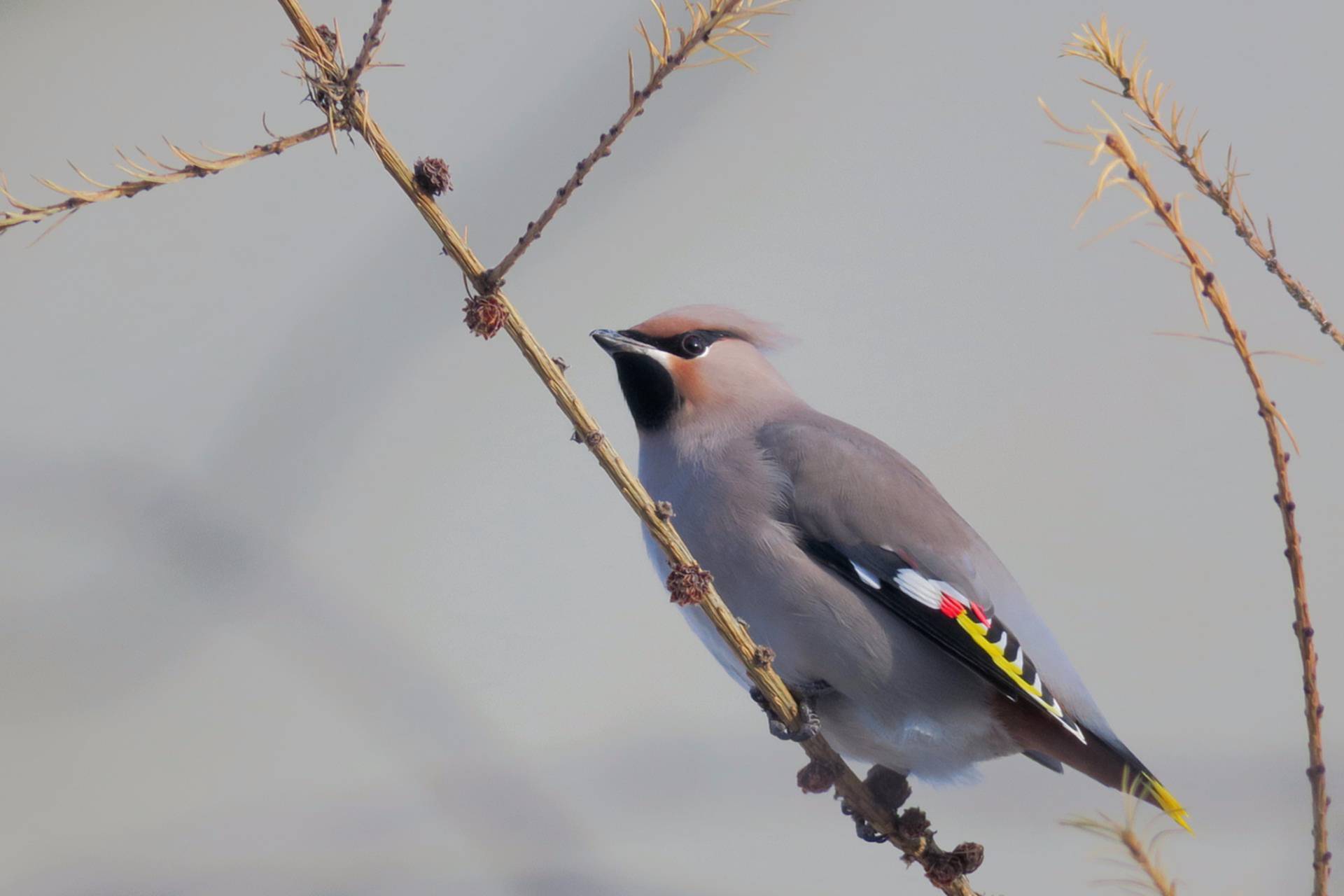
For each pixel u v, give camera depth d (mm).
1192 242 6469
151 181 6461
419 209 6500
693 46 6484
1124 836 6312
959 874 6543
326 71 6484
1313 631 6469
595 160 6492
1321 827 6465
